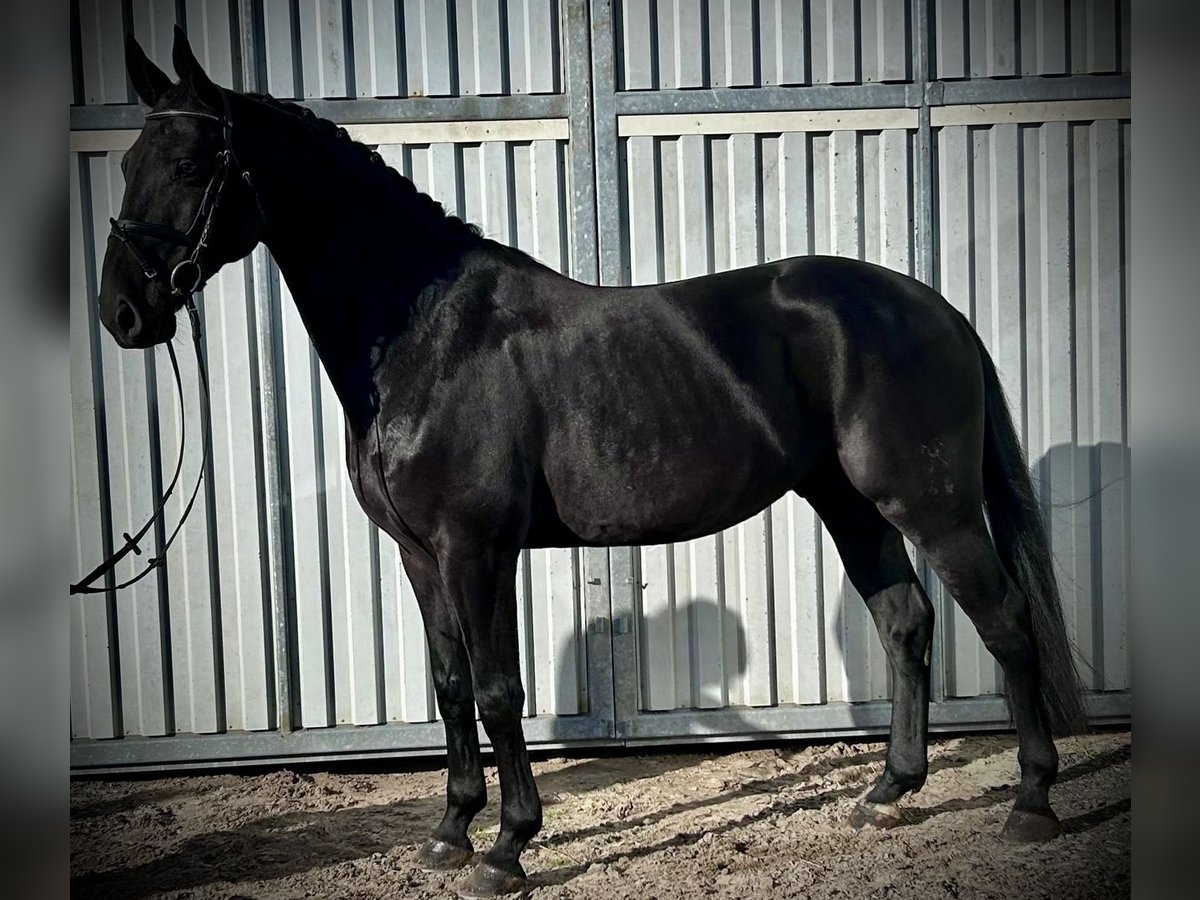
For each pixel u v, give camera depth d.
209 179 2.36
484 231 3.54
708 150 3.57
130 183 2.35
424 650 3.58
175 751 3.54
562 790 3.33
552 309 2.56
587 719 3.58
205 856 2.87
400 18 3.49
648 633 3.61
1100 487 3.69
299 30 3.48
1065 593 3.69
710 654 3.63
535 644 3.61
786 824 2.95
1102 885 2.48
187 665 3.57
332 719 3.59
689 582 3.62
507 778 2.53
